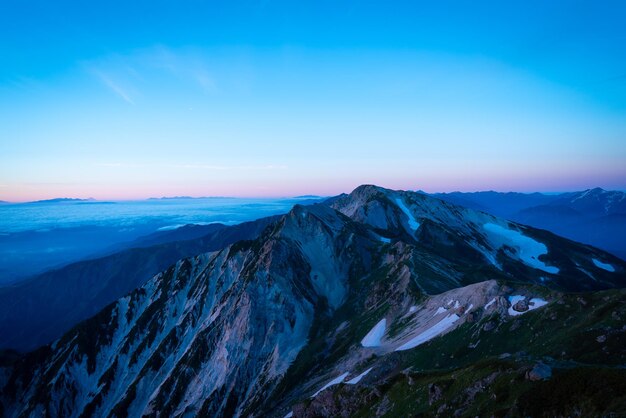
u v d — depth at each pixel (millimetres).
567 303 72438
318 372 122125
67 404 174750
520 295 86312
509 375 47750
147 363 172875
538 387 41781
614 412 33062
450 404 52094
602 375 38094
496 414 42750
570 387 39125
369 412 68875
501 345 73250
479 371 53656
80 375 184625
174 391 150875
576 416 36031
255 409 125438
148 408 149750
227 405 136500
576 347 58531
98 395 171375
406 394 64688
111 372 180250
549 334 67438
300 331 158125
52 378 182250
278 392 126500
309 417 84312
